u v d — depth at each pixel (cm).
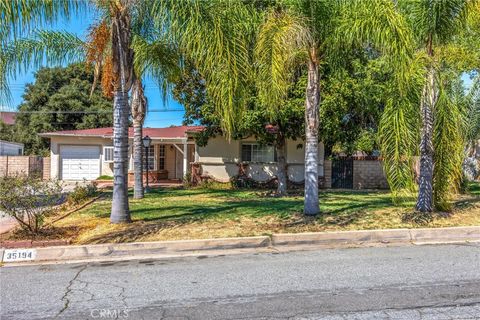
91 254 644
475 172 1712
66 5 715
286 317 384
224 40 726
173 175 2456
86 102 3300
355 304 416
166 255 647
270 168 1881
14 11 636
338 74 1052
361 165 1875
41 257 631
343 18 798
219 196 1430
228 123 732
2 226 851
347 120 1588
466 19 878
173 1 701
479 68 1151
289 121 1380
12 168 2148
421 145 893
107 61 927
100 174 2234
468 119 1230
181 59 934
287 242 709
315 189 903
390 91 848
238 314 393
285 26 755
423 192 903
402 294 446
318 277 514
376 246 698
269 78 756
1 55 725
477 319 373
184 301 431
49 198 752
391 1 776
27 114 3281
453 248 676
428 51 891
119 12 795
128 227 782
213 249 679
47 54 924
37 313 401
